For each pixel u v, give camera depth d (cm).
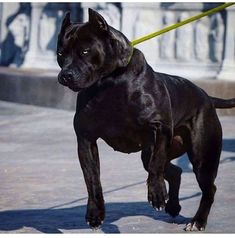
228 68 1945
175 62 2045
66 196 961
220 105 795
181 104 734
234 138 1496
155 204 679
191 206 892
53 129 1673
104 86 671
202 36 2005
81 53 653
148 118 678
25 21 2444
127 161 1259
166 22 2059
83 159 705
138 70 676
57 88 2005
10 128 1698
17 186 1035
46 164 1237
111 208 883
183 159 1255
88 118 686
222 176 1098
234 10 1955
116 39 664
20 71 2242
